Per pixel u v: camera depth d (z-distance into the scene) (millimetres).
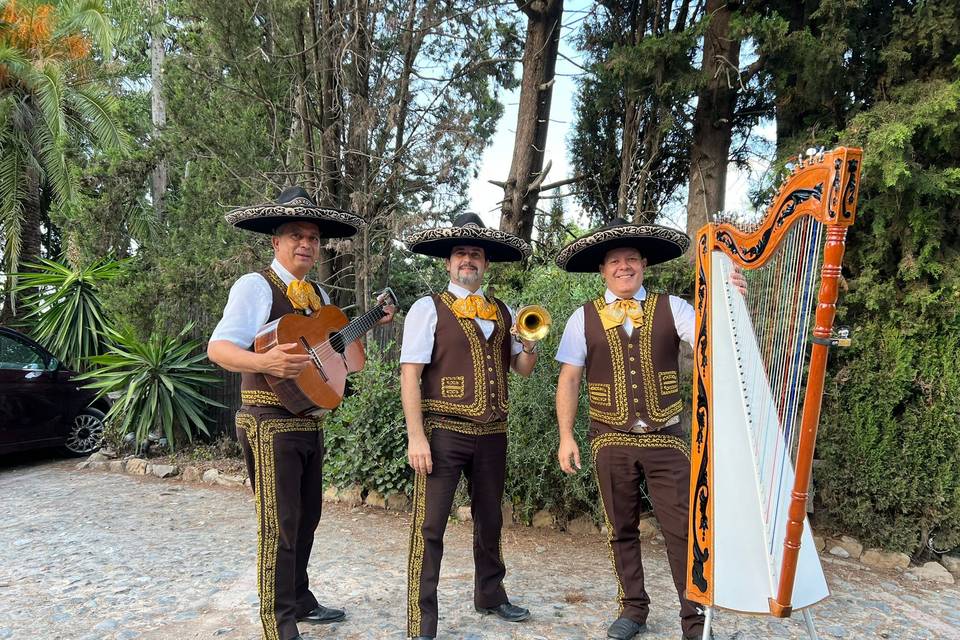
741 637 2891
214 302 6543
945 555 4098
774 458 2137
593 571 3682
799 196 1756
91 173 7492
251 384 2516
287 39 6094
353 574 3545
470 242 2766
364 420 4926
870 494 4121
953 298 3980
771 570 2010
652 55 4668
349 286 7059
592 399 2785
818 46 4125
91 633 2781
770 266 2197
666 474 2613
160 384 6520
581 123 6188
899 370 4039
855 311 4297
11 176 11789
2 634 2768
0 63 11484
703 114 5117
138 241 8070
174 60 6504
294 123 7027
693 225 5145
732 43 4848
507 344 2846
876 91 4301
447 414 2676
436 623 2623
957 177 3848
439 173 6340
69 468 6477
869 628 3074
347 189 6422
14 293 11438
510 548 4074
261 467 2459
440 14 6668
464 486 4621
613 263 2799
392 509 4895
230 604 3107
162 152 7484
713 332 2359
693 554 2246
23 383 6320
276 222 2729
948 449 4012
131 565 3666
